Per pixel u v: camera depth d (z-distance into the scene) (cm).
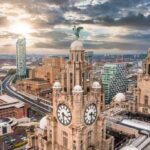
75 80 6303
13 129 19225
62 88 6669
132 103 11269
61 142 6694
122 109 11575
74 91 5941
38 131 9769
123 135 8838
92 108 6456
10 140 17138
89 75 6631
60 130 6681
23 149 15638
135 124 9350
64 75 6575
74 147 6203
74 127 6084
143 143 7906
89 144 6600
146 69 10575
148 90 10544
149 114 10494
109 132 9106
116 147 7862
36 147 9594
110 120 9912
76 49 6253
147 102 10669
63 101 6319
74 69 6247
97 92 6550
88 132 6488
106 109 11794
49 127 7069
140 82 10812
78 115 6016
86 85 6519
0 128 18025
